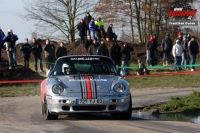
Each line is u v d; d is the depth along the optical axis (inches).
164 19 4640.8
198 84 2374.5
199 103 1539.1
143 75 2775.6
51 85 1165.7
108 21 4586.6
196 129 1054.4
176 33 4731.8
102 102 1121.4
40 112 1384.1
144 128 1051.9
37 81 2423.7
